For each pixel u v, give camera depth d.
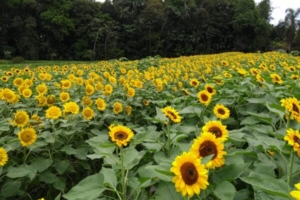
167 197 1.74
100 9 56.50
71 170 3.31
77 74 9.13
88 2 54.09
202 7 55.12
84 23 51.72
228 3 53.62
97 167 3.95
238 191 1.95
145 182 1.87
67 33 49.84
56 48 50.72
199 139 1.76
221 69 9.79
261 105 3.85
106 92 5.09
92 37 50.47
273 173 1.89
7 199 3.08
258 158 2.16
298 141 1.77
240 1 51.50
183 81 7.73
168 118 2.51
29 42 46.56
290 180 1.88
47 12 48.38
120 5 58.44
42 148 3.20
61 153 3.50
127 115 4.64
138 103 5.09
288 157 2.14
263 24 50.69
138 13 58.19
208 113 3.77
